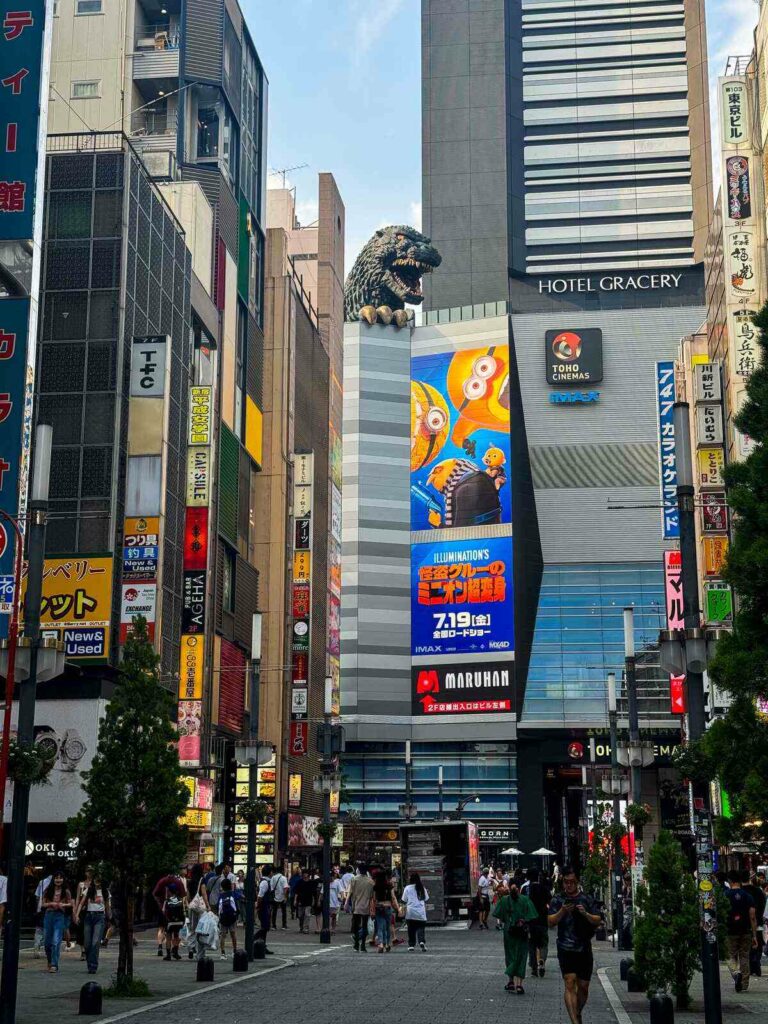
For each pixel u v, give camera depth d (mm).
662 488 77500
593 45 146625
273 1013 20438
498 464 127812
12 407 44281
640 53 146000
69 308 56375
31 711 19375
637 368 130125
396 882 61562
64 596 52781
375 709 124875
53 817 49656
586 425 129125
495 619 124562
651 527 126875
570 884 17641
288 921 61875
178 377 62688
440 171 144625
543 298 140500
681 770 18516
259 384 91000
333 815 99062
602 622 124188
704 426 63281
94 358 55719
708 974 16656
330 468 116250
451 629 125875
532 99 146125
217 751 72375
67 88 82250
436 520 128750
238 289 85500
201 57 82750
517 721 121938
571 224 142500
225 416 78625
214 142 83312
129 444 55750
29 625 19688
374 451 130375
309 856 103312
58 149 60938
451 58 147375
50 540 53750
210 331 73438
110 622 52375
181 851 24906
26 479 44406
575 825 135125
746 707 17922
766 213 58281
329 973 28953
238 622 79375
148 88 84875
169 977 27625
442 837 62719
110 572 53062
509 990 24516
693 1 146500
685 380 75125
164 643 57344
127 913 24344
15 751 18797
